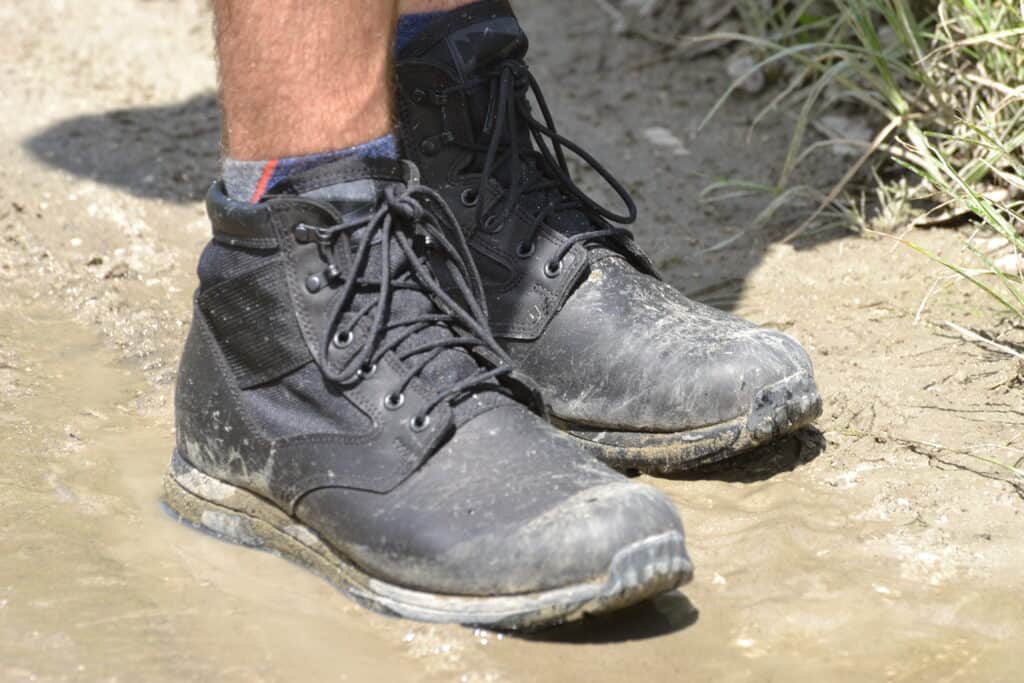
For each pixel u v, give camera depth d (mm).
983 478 6043
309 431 5273
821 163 10094
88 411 6914
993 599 5176
